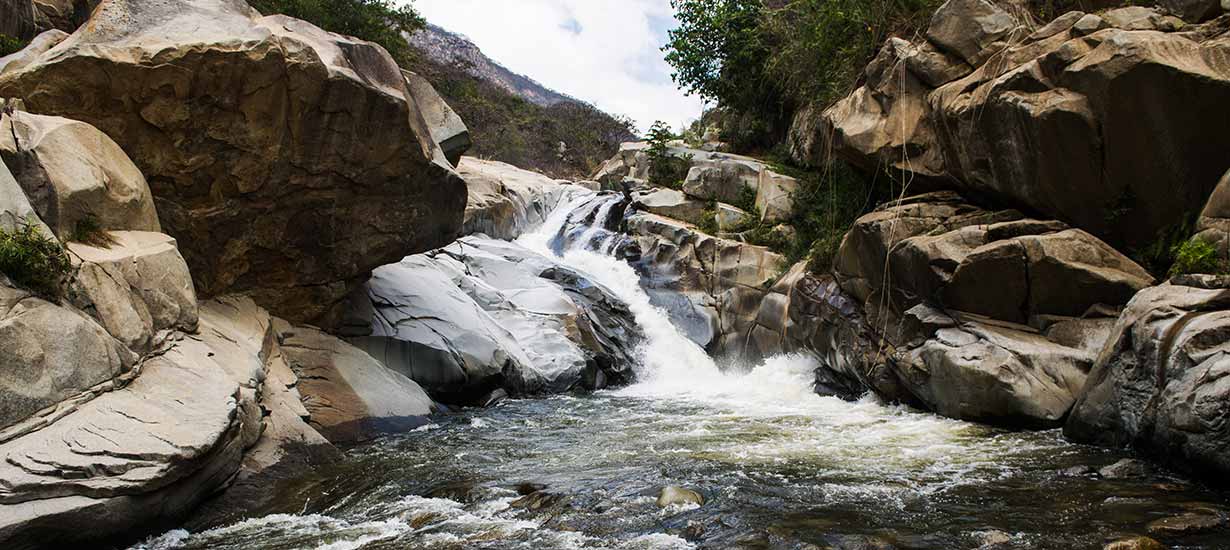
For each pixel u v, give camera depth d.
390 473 8.07
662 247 19.03
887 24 14.97
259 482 7.59
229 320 9.90
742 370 16.77
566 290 17.84
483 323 14.34
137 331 7.18
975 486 6.85
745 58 22.28
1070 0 11.52
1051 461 7.71
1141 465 7.09
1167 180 9.16
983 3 11.49
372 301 13.02
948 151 11.59
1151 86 8.80
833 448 8.79
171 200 9.55
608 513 6.28
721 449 8.85
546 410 12.38
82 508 5.29
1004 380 9.41
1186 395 6.63
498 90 50.41
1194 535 5.29
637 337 17.84
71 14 16.59
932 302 10.94
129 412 6.27
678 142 24.44
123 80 8.62
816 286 13.75
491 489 7.23
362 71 10.59
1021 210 10.89
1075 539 5.31
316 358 10.91
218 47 8.94
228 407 7.12
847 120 13.34
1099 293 9.46
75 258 6.97
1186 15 9.45
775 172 19.16
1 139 7.17
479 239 19.81
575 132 47.75
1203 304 7.21
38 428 5.61
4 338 5.63
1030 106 9.77
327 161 10.42
